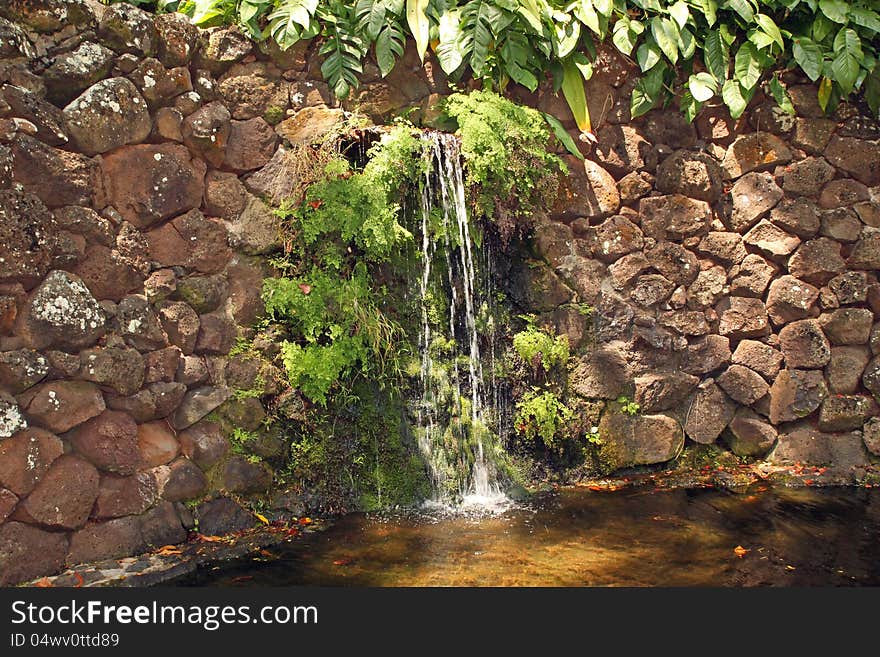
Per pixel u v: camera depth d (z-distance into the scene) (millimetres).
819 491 5094
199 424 4230
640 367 5430
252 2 4414
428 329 5000
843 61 5223
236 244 4406
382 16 4699
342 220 4488
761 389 5531
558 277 5328
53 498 3590
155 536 3930
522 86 5270
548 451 5266
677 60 5301
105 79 3846
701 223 5449
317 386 4523
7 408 3449
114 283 3871
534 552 4012
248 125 4469
